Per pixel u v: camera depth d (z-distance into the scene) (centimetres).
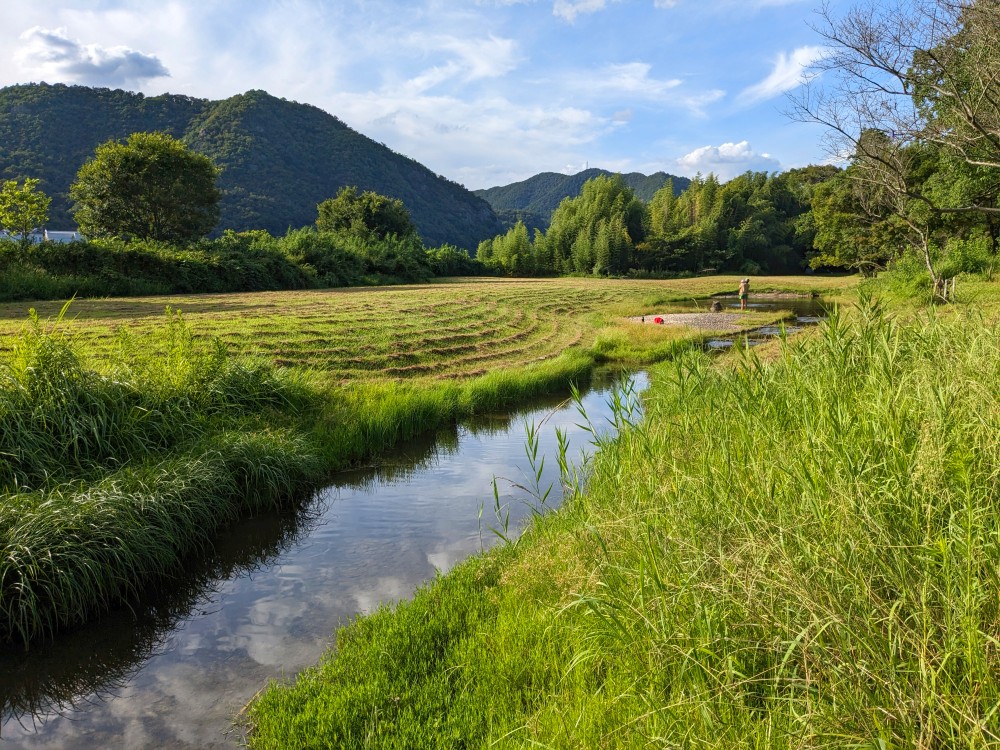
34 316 754
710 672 263
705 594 304
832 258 4509
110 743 357
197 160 4503
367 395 1098
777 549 285
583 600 333
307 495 768
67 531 516
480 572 501
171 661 436
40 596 479
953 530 258
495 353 1689
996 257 2483
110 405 741
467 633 417
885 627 253
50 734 367
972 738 197
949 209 1708
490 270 6712
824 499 314
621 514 422
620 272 6906
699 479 393
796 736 232
